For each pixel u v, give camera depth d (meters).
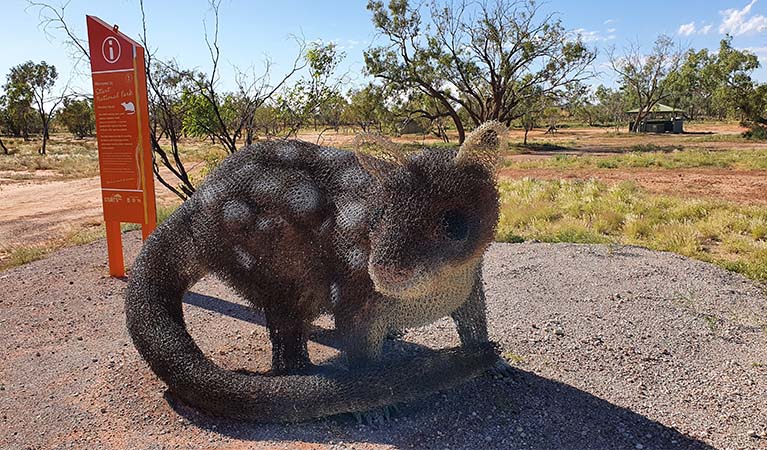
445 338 3.92
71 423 2.95
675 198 9.66
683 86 47.66
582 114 63.28
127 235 7.62
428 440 2.73
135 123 5.23
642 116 47.66
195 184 8.62
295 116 7.95
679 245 6.46
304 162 2.91
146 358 2.96
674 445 2.70
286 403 2.68
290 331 3.02
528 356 3.65
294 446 2.68
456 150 2.36
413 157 2.30
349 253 2.62
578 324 4.16
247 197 2.94
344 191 2.74
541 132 48.69
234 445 2.71
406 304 2.62
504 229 7.52
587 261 5.78
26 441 2.79
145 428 2.88
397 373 2.64
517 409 2.99
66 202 13.34
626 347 3.78
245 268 2.98
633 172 15.63
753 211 8.16
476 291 2.94
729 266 5.62
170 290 3.16
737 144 28.64
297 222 2.79
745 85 34.72
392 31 25.94
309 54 7.70
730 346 3.81
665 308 4.45
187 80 7.53
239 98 8.07
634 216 7.84
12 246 8.34
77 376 3.49
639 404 3.07
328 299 2.82
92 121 48.78
